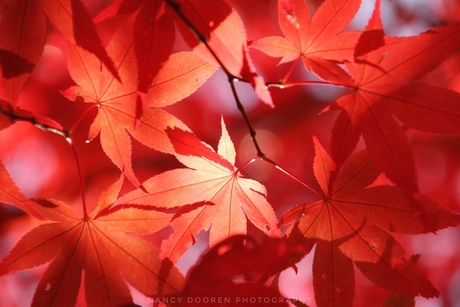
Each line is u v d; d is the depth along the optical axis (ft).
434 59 1.30
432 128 1.31
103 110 1.35
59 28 1.28
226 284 1.29
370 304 2.25
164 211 1.36
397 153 1.31
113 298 1.35
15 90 1.29
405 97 1.31
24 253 1.34
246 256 1.27
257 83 1.23
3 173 1.33
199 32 1.25
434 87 1.30
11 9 1.28
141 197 1.35
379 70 1.31
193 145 1.34
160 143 1.35
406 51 1.30
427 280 1.36
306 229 1.39
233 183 1.38
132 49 1.32
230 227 1.38
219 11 1.24
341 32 1.34
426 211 1.34
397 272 1.36
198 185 1.37
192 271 1.29
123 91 1.34
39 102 2.23
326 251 1.38
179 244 1.36
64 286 1.35
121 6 1.28
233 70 1.25
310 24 1.34
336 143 1.32
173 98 1.34
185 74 1.34
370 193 1.38
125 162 1.35
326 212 1.39
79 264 1.36
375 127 1.32
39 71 2.23
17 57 1.28
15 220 2.11
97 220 1.35
